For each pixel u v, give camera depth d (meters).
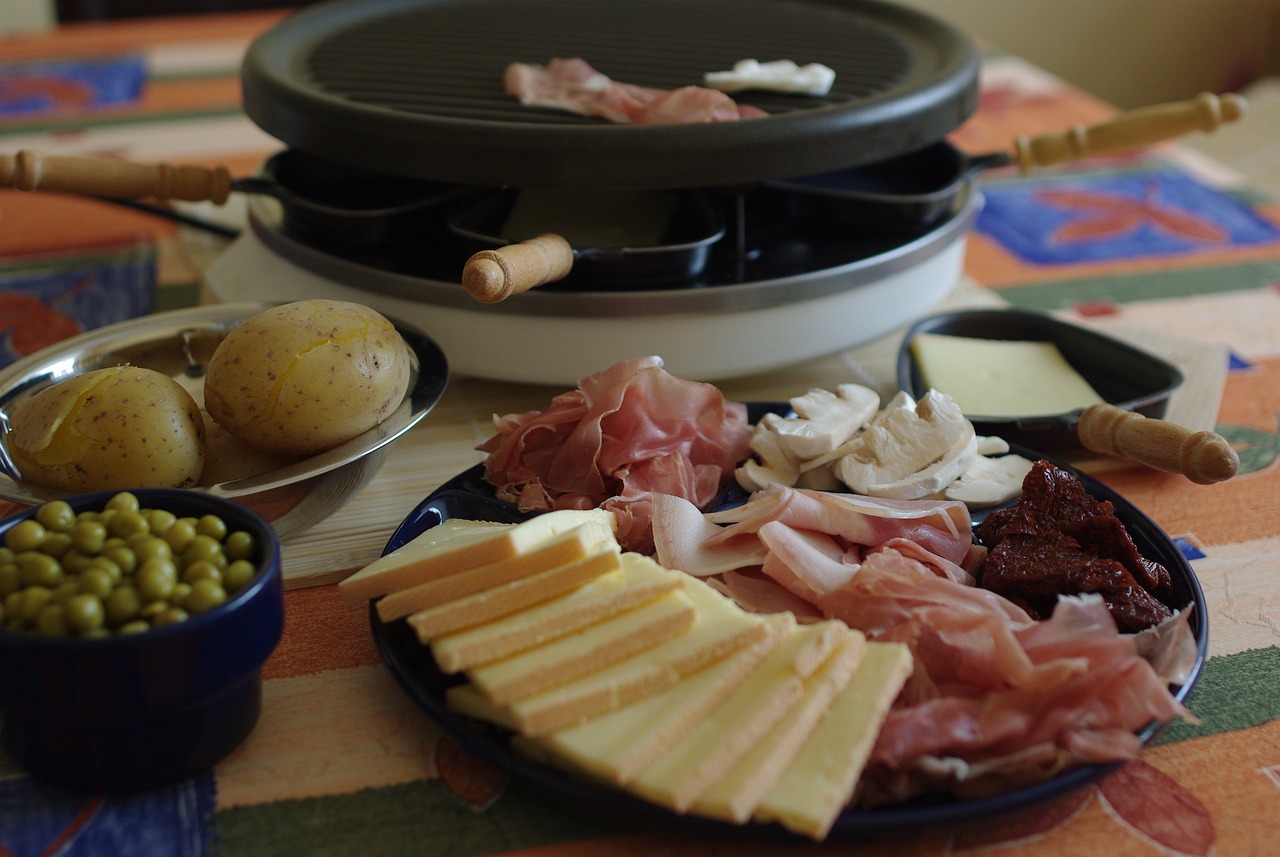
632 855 0.53
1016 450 0.81
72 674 0.49
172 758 0.55
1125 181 1.44
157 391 0.68
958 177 1.00
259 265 0.98
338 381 0.70
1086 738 0.53
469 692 0.56
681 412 0.78
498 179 0.80
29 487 0.67
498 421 0.78
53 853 0.53
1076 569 0.63
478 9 1.25
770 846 0.53
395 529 0.74
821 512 0.68
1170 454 0.74
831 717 0.53
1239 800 0.56
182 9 2.22
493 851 0.53
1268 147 1.82
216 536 0.56
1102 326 1.07
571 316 0.84
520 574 0.57
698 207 0.91
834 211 0.96
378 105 0.91
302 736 0.60
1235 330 1.08
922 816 0.49
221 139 1.47
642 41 1.13
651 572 0.59
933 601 0.60
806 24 1.21
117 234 1.27
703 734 0.52
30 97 1.63
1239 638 0.68
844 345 0.92
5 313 1.08
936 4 2.49
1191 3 2.53
